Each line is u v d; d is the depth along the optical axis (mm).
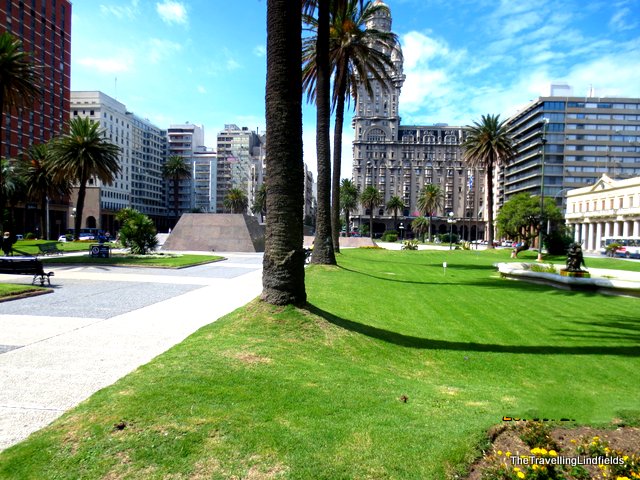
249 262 23594
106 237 40562
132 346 6293
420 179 134250
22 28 63281
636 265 31859
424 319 10078
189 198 142500
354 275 17172
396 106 133875
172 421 3574
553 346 8086
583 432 3924
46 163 44062
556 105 94750
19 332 7039
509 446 3521
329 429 3619
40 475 2918
